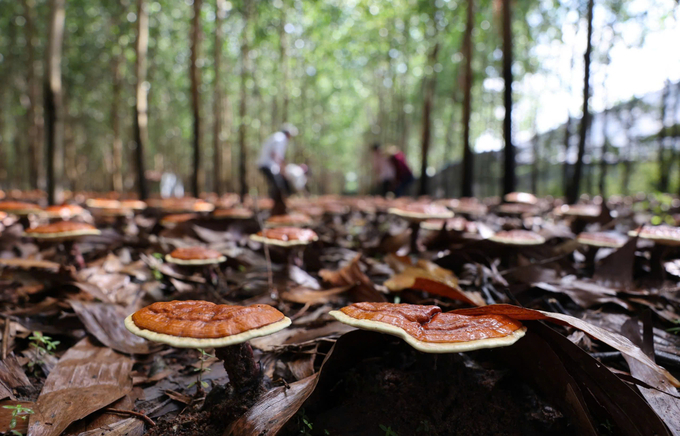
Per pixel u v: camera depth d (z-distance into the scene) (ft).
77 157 91.61
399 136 68.95
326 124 92.99
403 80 62.95
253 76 57.06
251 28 52.39
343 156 134.10
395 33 58.54
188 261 11.11
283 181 42.93
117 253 15.74
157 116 81.82
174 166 103.71
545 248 13.42
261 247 17.19
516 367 6.38
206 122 88.38
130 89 67.51
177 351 8.88
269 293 11.75
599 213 20.34
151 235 19.61
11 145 91.45
